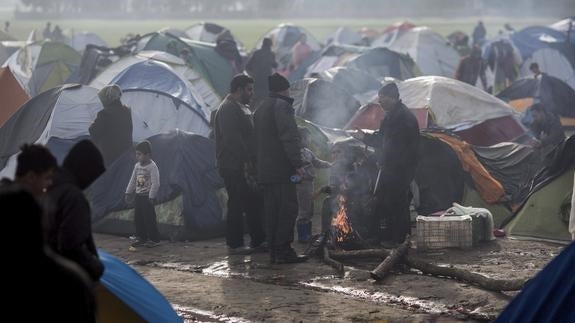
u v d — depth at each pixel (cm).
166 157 2219
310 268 1816
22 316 630
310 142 2475
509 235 2150
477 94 2998
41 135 2591
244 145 1961
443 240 1952
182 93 2889
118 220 2227
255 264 1870
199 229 2159
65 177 962
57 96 2638
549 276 1162
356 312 1494
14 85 3519
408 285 1662
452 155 2294
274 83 1825
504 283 1598
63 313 646
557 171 2127
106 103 2375
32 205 630
